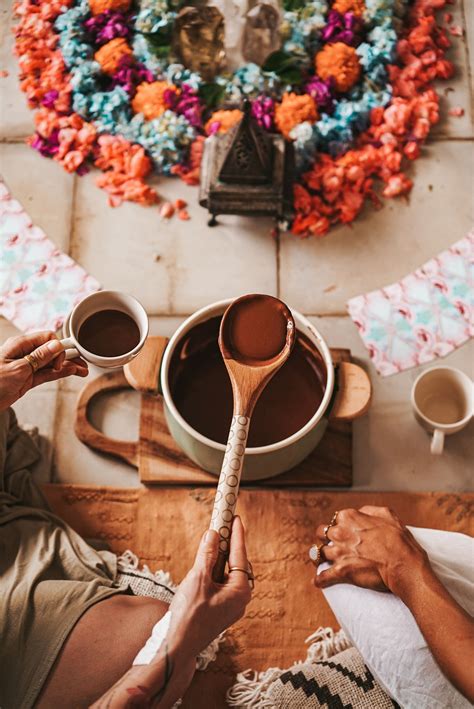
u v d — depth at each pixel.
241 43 1.81
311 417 1.42
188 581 0.98
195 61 1.80
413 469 1.59
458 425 1.49
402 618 1.14
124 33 1.82
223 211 1.67
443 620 1.06
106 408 1.62
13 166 1.81
